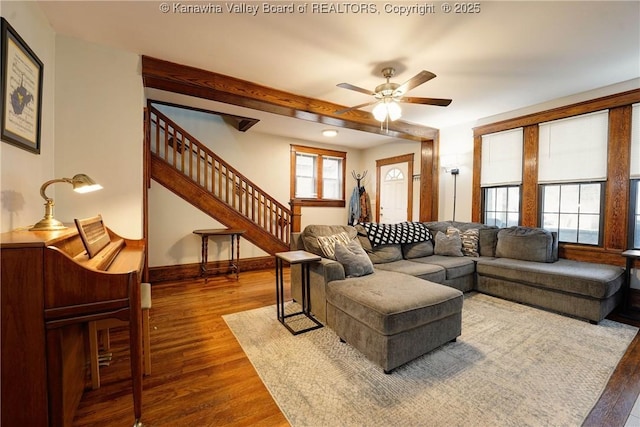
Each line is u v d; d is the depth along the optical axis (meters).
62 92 2.31
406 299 2.04
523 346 2.23
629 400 1.62
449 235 3.95
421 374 1.88
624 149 3.12
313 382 1.81
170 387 1.75
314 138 5.90
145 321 1.86
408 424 1.45
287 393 1.70
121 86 2.51
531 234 3.46
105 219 2.49
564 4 1.88
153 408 1.57
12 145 1.65
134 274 1.37
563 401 1.62
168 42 2.38
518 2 1.87
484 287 3.48
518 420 1.48
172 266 4.20
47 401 1.25
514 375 1.87
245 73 2.90
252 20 2.09
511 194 4.15
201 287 3.84
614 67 2.78
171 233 4.20
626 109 3.10
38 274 1.20
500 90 3.34
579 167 3.45
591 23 2.09
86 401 1.63
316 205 6.28
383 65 2.73
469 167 4.59
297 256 2.65
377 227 3.60
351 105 3.80
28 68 1.81
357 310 2.09
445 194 4.96
